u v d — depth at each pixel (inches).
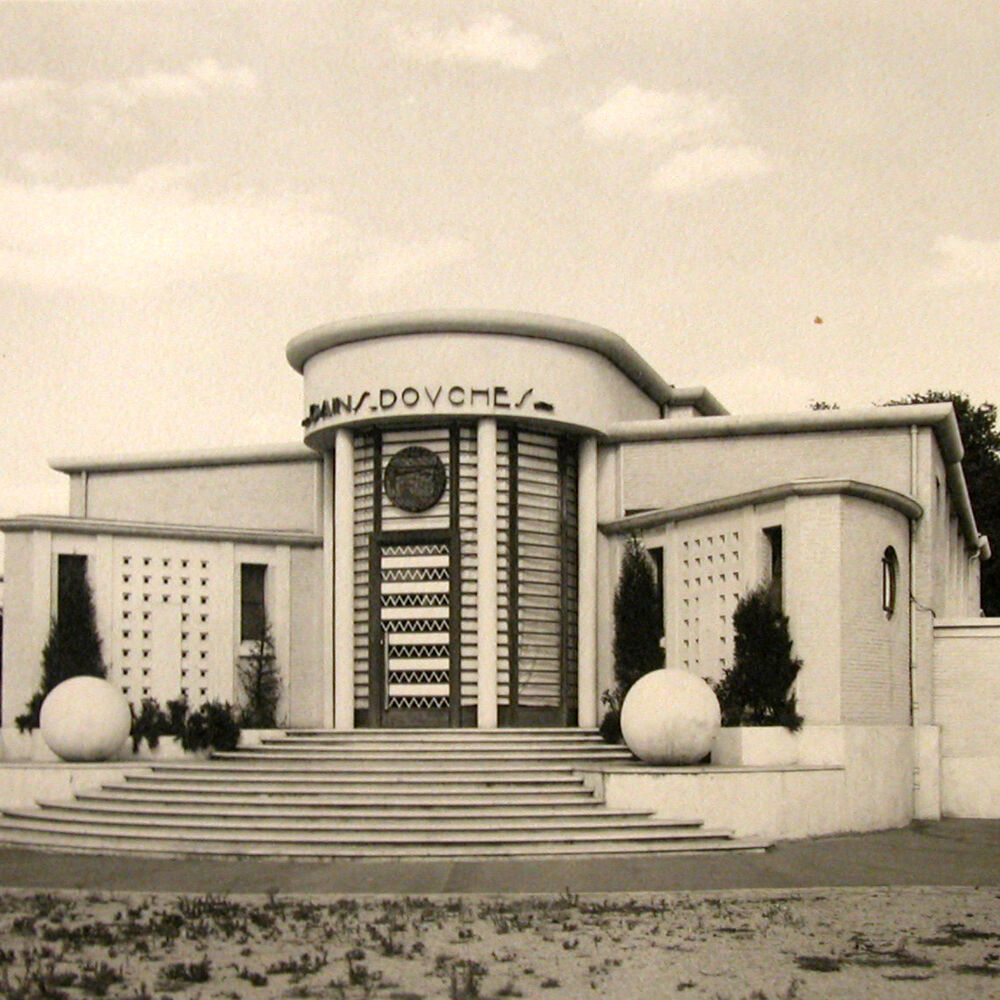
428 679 1089.4
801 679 919.0
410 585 1103.0
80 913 573.3
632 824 787.4
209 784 886.4
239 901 606.2
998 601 2107.5
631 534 1142.3
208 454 1298.0
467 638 1085.8
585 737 981.8
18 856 773.3
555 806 815.1
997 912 565.9
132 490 1336.1
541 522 1132.5
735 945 489.7
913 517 1062.4
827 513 925.2
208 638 1184.2
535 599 1120.2
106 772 916.6
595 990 416.8
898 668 994.1
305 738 996.6
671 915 557.0
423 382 1084.5
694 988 418.9
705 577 1041.5
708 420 1153.4
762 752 888.9
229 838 773.9
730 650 1006.4
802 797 856.9
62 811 872.3
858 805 905.5
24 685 1108.5
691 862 736.3
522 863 730.2
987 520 2041.1
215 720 1000.9
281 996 410.9
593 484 1162.0
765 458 1146.0
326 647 1178.6
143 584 1162.0
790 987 417.1
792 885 650.8
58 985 423.8
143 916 564.4
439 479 1099.3
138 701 1144.2
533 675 1109.1
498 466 1110.4
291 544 1233.4
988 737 1033.5
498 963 458.9
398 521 1111.0
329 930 523.2
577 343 1130.0
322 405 1129.4
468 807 811.4
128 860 752.3
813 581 922.7
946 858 760.3
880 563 972.6
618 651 1096.8
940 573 1168.2
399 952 477.4
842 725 899.4
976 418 2089.1
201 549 1191.6
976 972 442.3
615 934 512.7
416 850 747.4
